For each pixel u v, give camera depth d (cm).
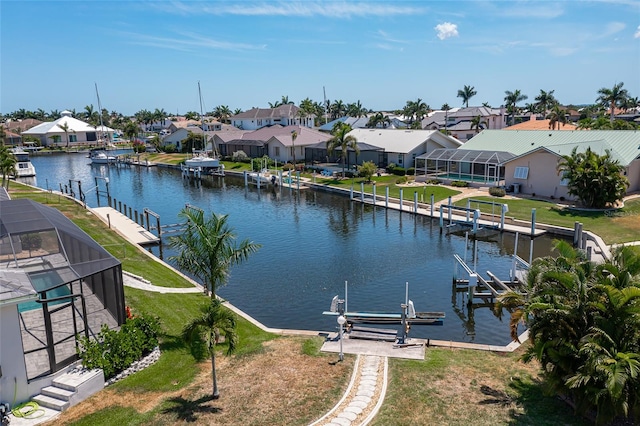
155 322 2061
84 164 10906
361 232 4516
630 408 1371
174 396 1688
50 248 2112
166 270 3256
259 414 1573
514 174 5559
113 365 1792
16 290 1625
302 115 13300
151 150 12325
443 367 1895
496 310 1738
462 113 13875
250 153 10025
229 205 6012
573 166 4631
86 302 2270
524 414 1533
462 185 6016
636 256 1527
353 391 1719
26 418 1548
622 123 8038
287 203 6050
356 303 2838
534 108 12825
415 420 1525
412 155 7256
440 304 2833
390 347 2097
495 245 4038
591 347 1334
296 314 2686
